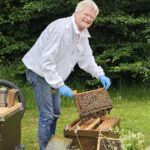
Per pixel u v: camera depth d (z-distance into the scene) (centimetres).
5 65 1060
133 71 998
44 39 512
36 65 518
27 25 1055
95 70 564
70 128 493
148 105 922
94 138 479
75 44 515
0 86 634
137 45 1031
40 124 529
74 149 486
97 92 522
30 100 928
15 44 1039
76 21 504
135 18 1024
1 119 438
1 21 1039
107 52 1024
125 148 413
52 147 481
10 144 470
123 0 1032
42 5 993
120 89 1042
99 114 527
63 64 516
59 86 498
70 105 915
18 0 1054
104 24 1025
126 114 835
